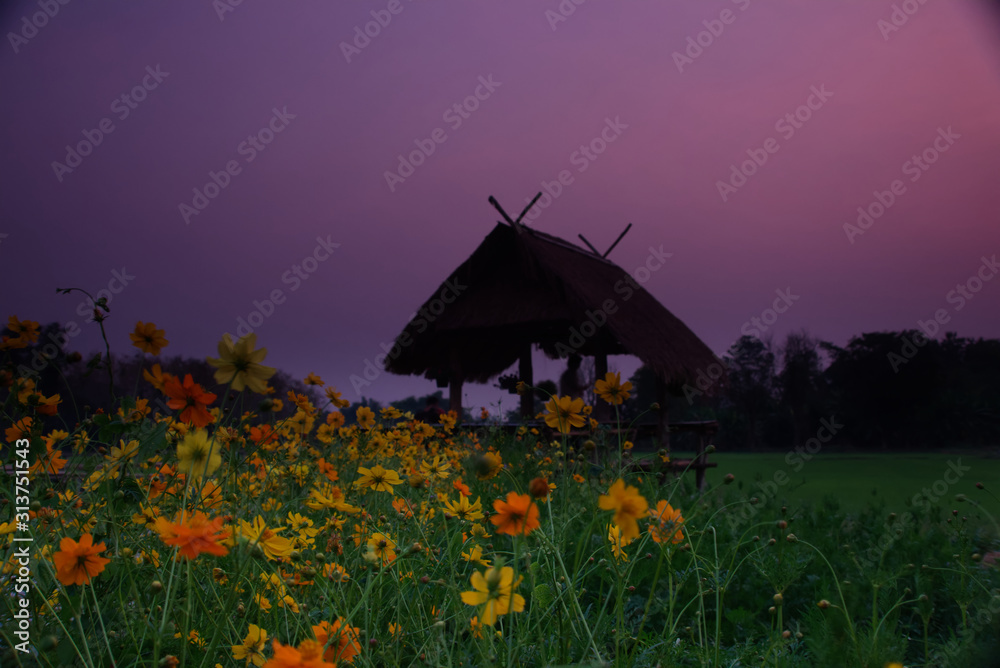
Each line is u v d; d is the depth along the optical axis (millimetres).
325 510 2117
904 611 2514
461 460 4062
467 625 1388
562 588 1552
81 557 1124
